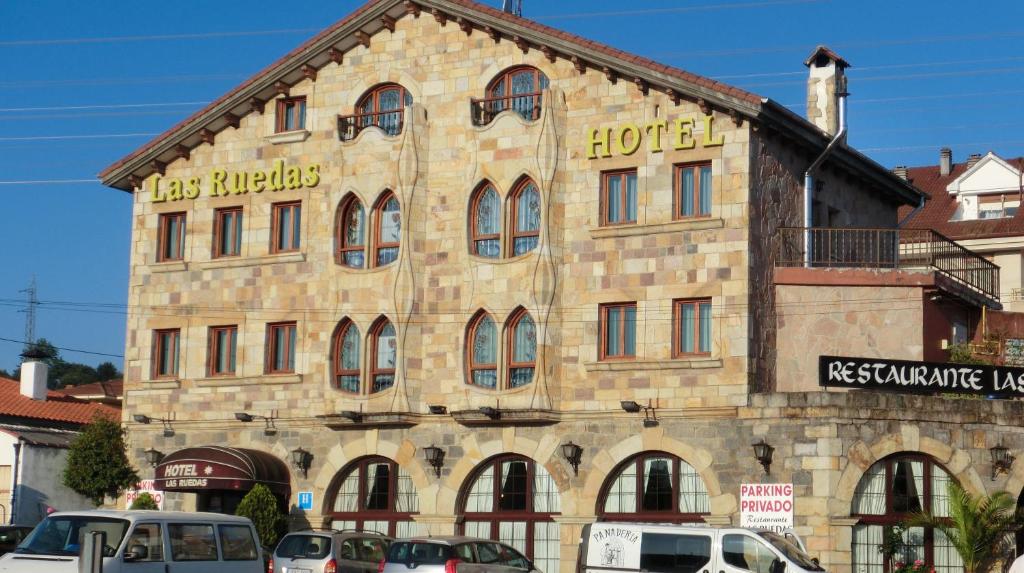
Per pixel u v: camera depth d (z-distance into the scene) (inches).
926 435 1390.3
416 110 1603.1
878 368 1397.6
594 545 1238.9
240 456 1584.6
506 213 1545.3
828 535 1360.7
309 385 1633.9
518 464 1528.1
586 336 1499.8
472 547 1266.0
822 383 1390.3
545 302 1504.7
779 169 1512.1
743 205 1441.9
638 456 1469.0
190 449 1603.1
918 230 1528.1
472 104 1579.7
